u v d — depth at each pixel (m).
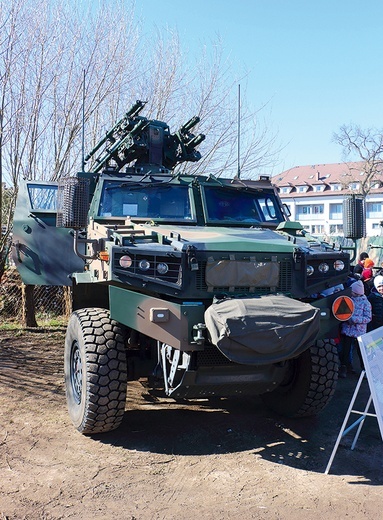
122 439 4.71
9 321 9.96
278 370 4.53
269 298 4.23
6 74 9.34
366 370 4.02
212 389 4.50
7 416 5.17
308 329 4.06
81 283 5.38
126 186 5.83
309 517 3.44
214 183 6.07
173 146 7.34
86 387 4.54
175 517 3.43
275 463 4.29
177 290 4.29
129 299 4.34
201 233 4.89
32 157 9.98
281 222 6.02
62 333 9.05
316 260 4.73
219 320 3.91
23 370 6.74
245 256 4.45
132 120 7.21
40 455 4.33
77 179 4.61
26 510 3.47
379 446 4.67
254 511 3.51
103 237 4.86
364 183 47.75
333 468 4.20
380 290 6.84
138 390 6.22
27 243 7.60
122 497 3.68
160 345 4.75
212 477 4.01
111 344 4.61
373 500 3.67
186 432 4.92
